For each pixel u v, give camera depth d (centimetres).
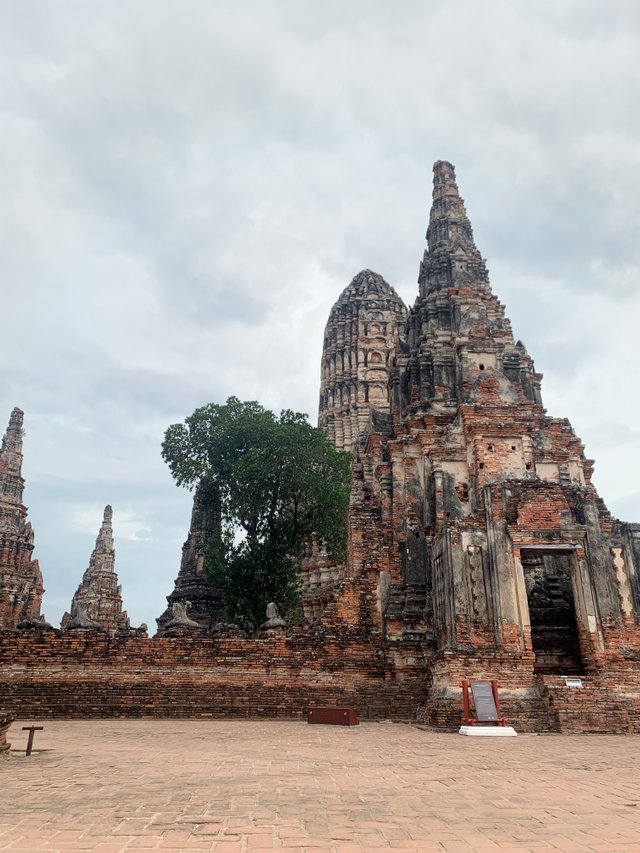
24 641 2869
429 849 725
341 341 8544
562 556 3145
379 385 8138
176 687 2852
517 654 2473
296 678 2911
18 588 5575
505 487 2734
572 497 2736
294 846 736
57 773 1222
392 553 3422
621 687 2333
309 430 4556
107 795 1012
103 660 2873
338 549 4684
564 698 2284
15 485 5962
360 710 2848
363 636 3052
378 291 8712
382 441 4053
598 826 827
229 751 1571
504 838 770
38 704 2775
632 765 1366
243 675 2895
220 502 4531
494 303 4456
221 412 4700
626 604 2595
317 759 1431
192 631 2989
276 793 1029
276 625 3073
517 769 1300
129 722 2572
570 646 2817
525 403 3531
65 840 761
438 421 3672
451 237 4675
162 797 997
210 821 848
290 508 4597
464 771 1270
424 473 3550
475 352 3656
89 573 7644
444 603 2738
